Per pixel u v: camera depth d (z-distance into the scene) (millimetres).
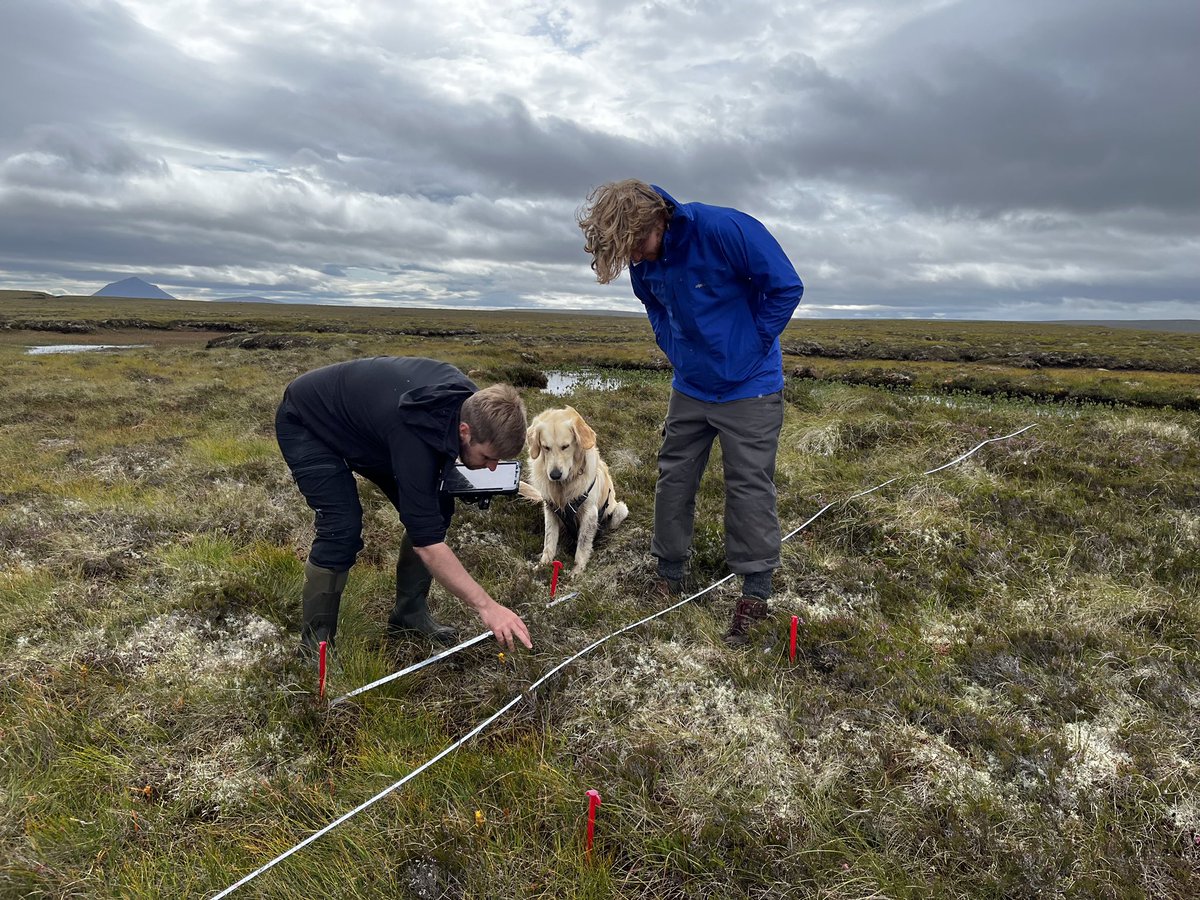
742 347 3723
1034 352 34281
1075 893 2385
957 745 3105
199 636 3680
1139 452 7062
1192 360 31500
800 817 2652
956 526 5332
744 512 3904
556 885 2385
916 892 2357
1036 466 6629
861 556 5172
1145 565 4895
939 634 4074
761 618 4023
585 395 12484
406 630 3865
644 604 4461
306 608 3459
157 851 2467
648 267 3674
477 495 3301
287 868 2371
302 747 2990
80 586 4090
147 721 3033
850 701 3316
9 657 3389
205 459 7473
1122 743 3105
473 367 19797
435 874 2406
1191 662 3680
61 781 2697
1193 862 2572
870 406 10180
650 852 2504
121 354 25000
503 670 3555
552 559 5273
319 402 3053
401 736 3072
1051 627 3982
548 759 2949
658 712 3244
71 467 7320
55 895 2248
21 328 43000
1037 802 2797
